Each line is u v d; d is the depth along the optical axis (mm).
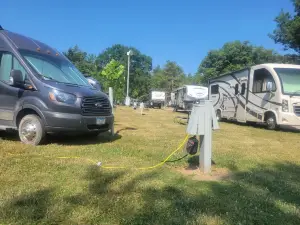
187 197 3928
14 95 7441
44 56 8312
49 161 5367
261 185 4699
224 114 20156
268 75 15156
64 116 7094
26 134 7258
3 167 4793
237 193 4230
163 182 4523
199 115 5277
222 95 20688
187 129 5367
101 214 3285
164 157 6324
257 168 5859
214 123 5379
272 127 14625
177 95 34250
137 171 5070
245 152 7562
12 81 7281
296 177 5328
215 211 3516
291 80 14523
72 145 7430
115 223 3139
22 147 6559
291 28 35750
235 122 20203
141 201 3695
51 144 7297
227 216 3398
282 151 8094
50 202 3514
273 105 14555
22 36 8484
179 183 4586
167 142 8484
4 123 7570
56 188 4000
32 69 7520
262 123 16094
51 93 7141
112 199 3684
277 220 3418
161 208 3523
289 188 4566
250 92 16656
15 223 2988
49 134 7441
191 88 29500
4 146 6516
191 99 29016
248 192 4305
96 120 7680
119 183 4344
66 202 3531
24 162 5203
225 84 20219
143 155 6488
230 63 62281
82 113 7387
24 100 7277
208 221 3232
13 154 5859
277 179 5086
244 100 17266
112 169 5148
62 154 6191
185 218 3279
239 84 18031
